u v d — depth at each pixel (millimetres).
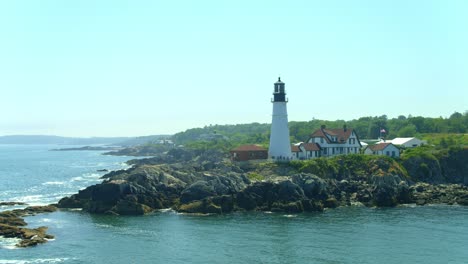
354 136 165000
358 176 136500
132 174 123438
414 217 104938
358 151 165375
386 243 83188
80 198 118625
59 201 119062
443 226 95688
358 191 125938
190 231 92062
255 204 113312
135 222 100062
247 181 125438
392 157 149250
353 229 93438
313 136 163375
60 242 84125
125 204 108625
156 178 122125
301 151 156625
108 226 96375
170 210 112375
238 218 104125
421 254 76938
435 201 123875
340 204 119625
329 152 161125
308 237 87438
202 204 109750
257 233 90438
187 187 116562
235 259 74688
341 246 81500
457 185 138250
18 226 95188
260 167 139625
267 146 177750
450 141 185375
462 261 73438
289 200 113688
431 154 150875
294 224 97938
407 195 123312
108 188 112062
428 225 96688
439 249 79500
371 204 120000
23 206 119812
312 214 108750
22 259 74188
